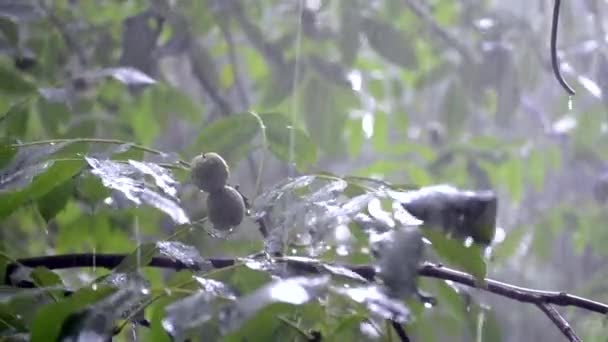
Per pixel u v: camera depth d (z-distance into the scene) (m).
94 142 1.68
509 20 3.02
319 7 2.58
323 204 1.52
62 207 1.62
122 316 1.44
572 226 3.14
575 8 2.93
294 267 1.47
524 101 3.22
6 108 2.29
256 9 2.92
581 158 3.27
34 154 1.63
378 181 1.63
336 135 2.51
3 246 2.23
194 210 1.82
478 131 3.51
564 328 1.62
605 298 2.96
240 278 1.44
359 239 1.54
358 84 2.52
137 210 1.87
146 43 2.62
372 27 2.55
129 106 2.56
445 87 3.07
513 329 3.42
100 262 1.78
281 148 1.81
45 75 2.55
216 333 1.40
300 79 2.52
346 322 1.45
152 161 1.77
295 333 1.45
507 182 3.18
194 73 2.77
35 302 1.53
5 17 2.42
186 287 1.44
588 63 2.62
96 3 2.95
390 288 1.40
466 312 1.75
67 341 1.38
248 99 3.23
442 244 1.47
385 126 3.00
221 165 1.62
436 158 3.12
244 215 1.63
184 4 2.73
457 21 3.28
